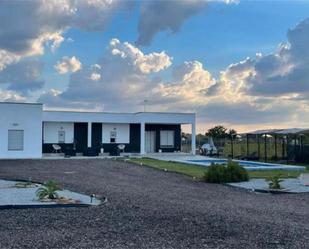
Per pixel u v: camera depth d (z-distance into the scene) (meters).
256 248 7.28
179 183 18.03
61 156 37.59
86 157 36.09
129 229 8.60
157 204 12.01
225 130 58.00
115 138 42.81
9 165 27.12
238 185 17.23
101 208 11.17
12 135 35.44
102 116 40.81
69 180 18.42
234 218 9.94
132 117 41.59
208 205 12.06
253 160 33.97
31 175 20.61
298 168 25.59
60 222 9.26
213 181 18.38
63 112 39.72
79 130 41.94
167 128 44.50
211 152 40.12
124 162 30.23
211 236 8.07
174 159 33.84
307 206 12.30
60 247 7.12
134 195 13.88
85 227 8.76
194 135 42.34
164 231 8.45
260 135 35.28
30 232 8.25
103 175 21.08
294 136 32.50
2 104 35.16
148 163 29.23
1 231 8.32
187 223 9.24
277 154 36.34
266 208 11.73
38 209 10.98
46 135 40.84
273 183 16.17
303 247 7.39
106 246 7.23
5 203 11.59
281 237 8.07
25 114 35.66
